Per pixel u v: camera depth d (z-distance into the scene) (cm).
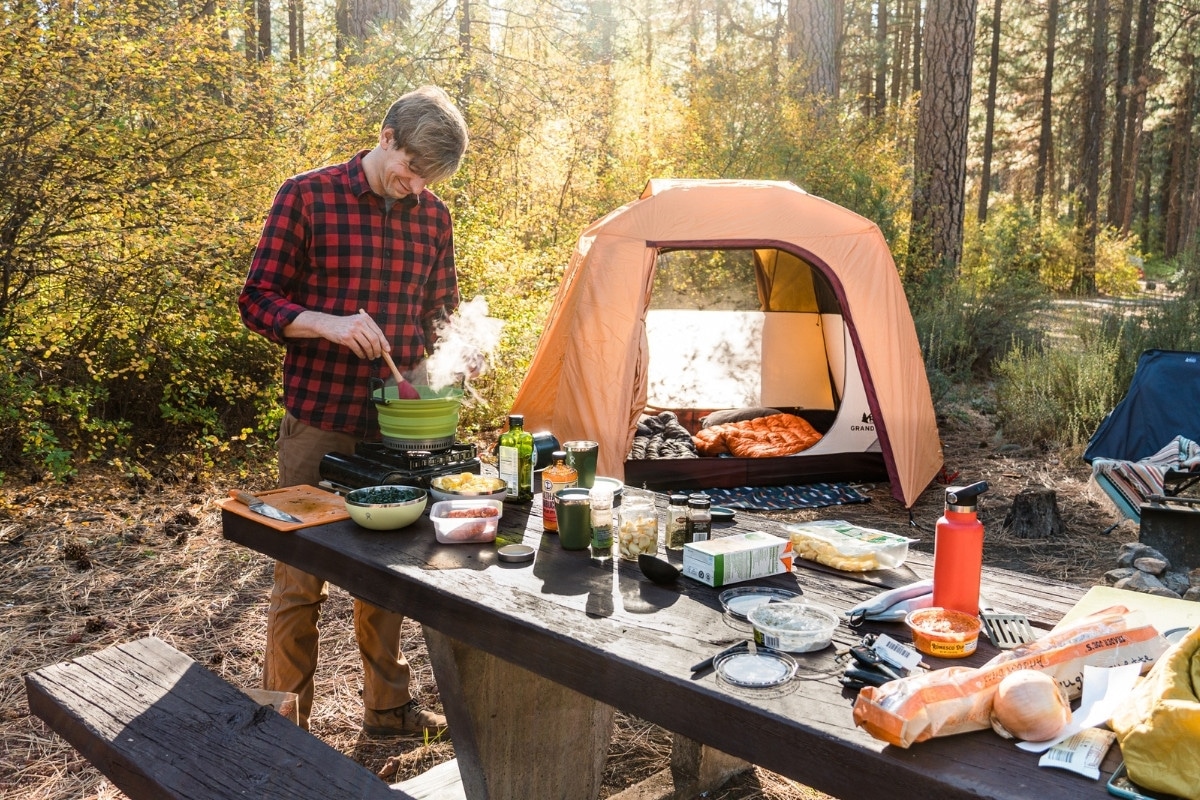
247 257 521
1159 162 2691
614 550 200
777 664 143
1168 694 117
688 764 252
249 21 584
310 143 595
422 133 234
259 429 548
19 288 484
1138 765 110
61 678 202
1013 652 137
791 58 1114
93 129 489
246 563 406
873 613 163
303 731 181
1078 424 640
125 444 521
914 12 2250
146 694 195
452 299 284
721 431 583
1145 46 2066
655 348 675
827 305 646
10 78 452
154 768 166
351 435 261
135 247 492
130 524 443
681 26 1688
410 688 305
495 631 165
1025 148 2439
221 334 546
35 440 460
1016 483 561
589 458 229
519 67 987
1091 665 137
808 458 556
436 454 235
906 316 545
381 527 208
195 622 346
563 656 155
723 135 1004
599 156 1071
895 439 510
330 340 250
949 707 122
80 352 492
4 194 462
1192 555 380
